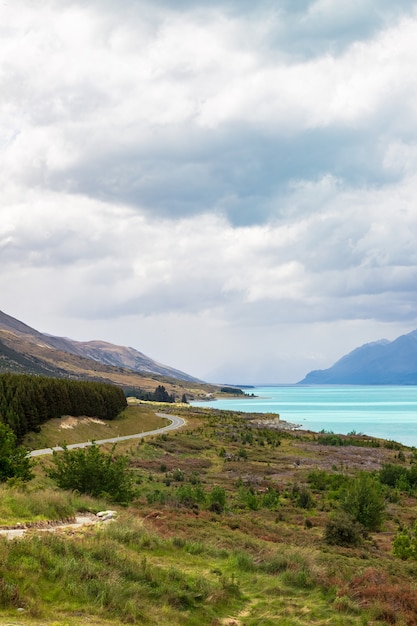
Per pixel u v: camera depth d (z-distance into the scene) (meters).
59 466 38.03
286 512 52.88
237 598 17.95
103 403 138.88
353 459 107.25
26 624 12.09
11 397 102.25
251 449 116.75
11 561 15.10
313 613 16.86
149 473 76.00
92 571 16.03
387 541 42.19
